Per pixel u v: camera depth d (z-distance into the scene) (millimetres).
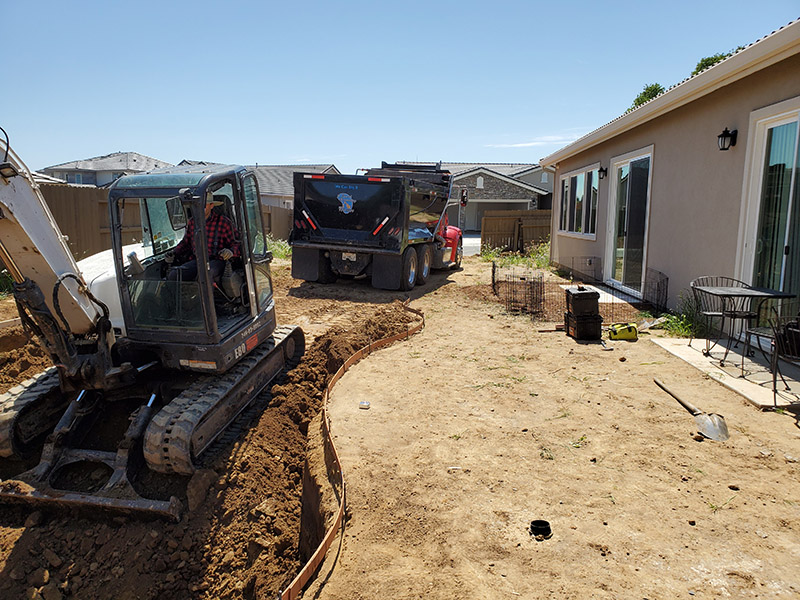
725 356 6484
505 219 22750
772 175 7000
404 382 6453
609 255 12406
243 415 5781
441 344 8039
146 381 5430
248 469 4984
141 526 4520
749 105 7254
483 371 6773
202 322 5027
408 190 11914
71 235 11164
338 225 12273
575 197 15070
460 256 17156
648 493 4000
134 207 5754
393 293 12328
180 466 4660
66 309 4598
